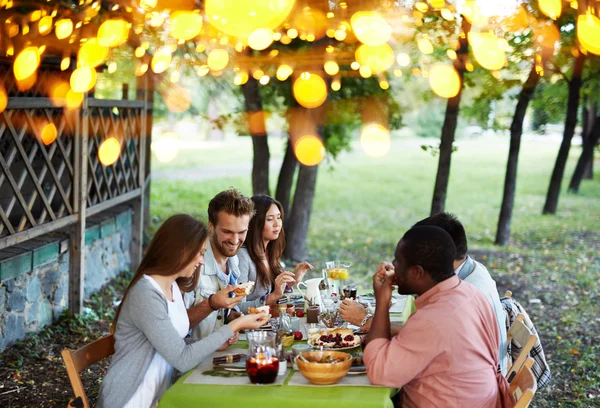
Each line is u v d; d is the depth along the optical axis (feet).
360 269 32.27
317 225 46.19
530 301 26.55
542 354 12.88
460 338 9.52
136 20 24.47
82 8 21.57
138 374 10.34
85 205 21.84
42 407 15.67
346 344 11.41
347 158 89.30
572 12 25.93
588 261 34.24
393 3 26.20
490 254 35.55
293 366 10.65
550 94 45.24
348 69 30.83
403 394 10.23
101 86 45.65
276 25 25.63
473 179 72.02
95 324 21.85
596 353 20.44
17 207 23.09
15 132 18.17
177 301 11.16
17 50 20.29
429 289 9.98
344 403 9.04
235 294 12.03
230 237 13.01
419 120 118.32
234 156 85.40
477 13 24.53
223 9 25.17
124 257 28.50
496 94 35.09
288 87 31.50
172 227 10.68
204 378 10.09
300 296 15.53
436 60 30.76
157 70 27.27
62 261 21.71
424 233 9.93
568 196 58.59
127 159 28.37
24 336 19.43
